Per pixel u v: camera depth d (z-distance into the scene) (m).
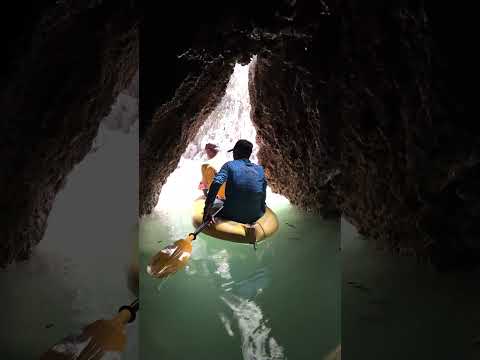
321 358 1.97
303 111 3.88
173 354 2.05
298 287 2.78
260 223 3.51
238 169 3.43
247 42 3.18
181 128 3.66
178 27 2.87
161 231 3.70
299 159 4.27
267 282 2.88
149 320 2.31
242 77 7.36
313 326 2.28
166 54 2.92
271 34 2.99
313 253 3.30
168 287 2.75
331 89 3.21
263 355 2.06
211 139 7.34
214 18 2.83
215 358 2.04
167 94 3.03
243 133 7.66
